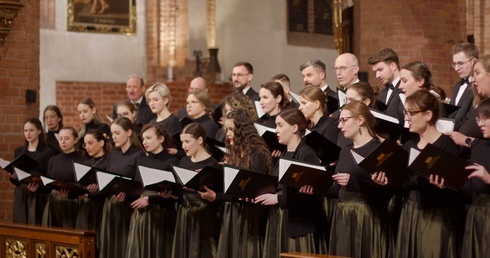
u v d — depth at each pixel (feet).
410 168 17.98
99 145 28.94
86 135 28.89
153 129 26.14
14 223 28.63
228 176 21.29
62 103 57.31
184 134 24.67
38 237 27.25
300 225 21.61
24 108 35.47
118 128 27.17
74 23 57.88
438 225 19.20
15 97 35.24
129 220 27.25
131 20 60.08
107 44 59.06
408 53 40.06
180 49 60.90
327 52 71.61
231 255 23.48
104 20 59.06
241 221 23.15
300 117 22.11
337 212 21.17
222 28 63.98
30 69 35.81
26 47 35.53
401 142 21.34
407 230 19.70
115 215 27.20
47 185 27.53
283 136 22.11
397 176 19.17
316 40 71.00
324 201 22.98
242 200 22.97
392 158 18.90
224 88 61.72
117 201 27.22
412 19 40.09
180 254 24.95
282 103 25.96
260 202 22.30
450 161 17.79
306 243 21.80
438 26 40.34
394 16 40.14
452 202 19.38
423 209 19.38
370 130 20.76
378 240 20.57
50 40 56.95
